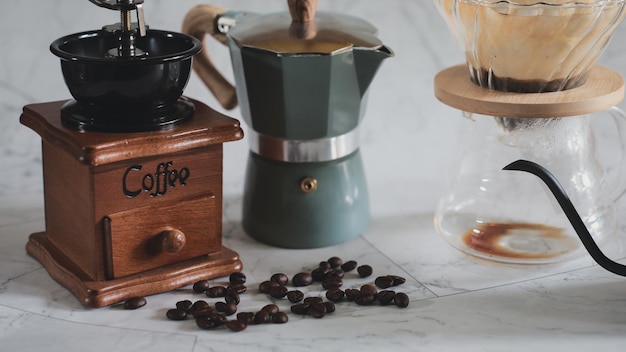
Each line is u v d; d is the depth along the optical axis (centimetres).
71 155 74
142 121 75
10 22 90
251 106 81
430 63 98
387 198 93
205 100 96
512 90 78
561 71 77
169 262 78
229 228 88
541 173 75
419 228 87
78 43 78
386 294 77
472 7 76
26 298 77
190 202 78
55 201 80
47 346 72
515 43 75
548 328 74
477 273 81
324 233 84
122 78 73
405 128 99
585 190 81
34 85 93
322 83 79
